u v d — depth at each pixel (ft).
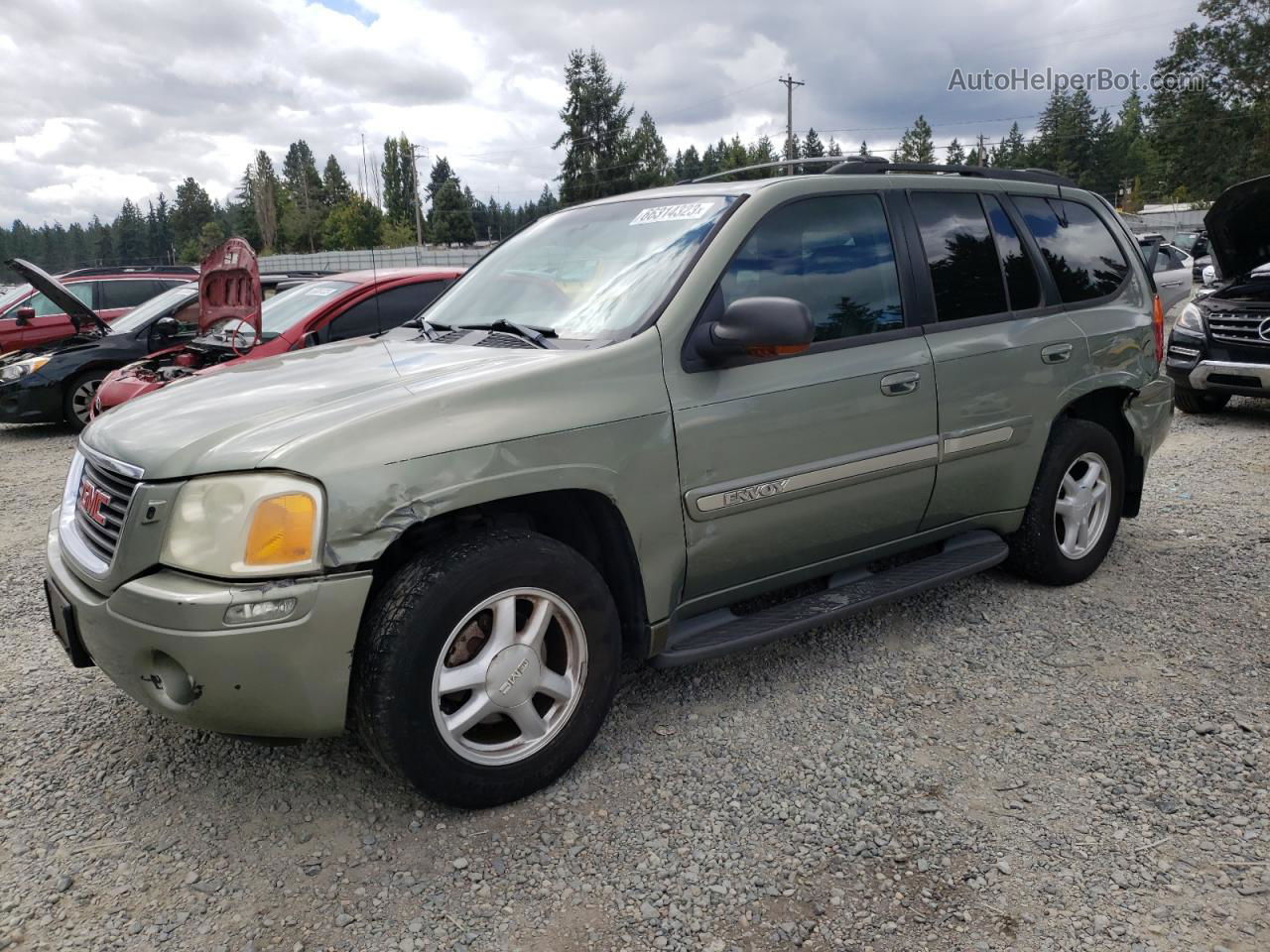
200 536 7.66
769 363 10.37
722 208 10.71
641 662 10.00
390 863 8.14
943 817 8.67
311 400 8.68
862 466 11.08
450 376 8.92
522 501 9.17
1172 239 96.58
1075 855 8.08
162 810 8.98
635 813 8.83
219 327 23.38
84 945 7.18
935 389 11.75
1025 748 9.86
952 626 13.06
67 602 8.59
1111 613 13.39
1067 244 14.17
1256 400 31.83
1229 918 7.27
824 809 8.84
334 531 7.65
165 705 8.06
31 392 31.96
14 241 548.72
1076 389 13.56
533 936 7.24
